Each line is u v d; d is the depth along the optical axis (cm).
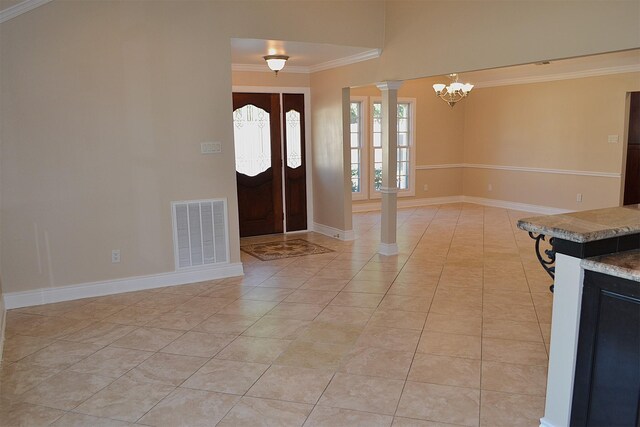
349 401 275
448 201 1004
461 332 365
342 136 654
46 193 431
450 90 768
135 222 465
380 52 565
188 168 481
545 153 845
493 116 934
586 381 224
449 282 486
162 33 454
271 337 362
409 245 646
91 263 454
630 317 206
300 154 730
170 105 465
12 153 417
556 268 231
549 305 418
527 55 410
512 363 316
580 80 777
